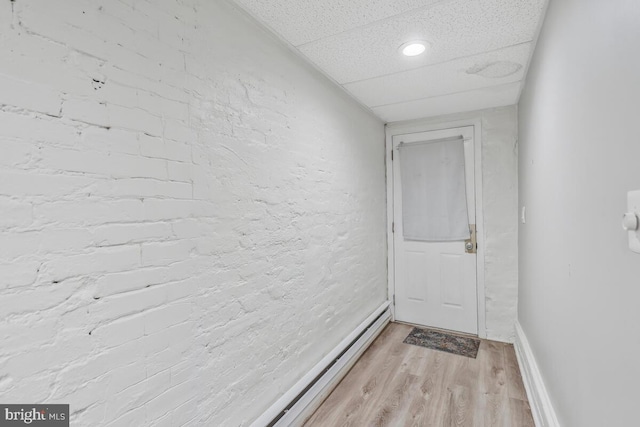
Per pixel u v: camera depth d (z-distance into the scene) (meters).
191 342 1.21
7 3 0.75
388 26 1.60
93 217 0.91
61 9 0.85
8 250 0.75
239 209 1.45
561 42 1.25
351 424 1.78
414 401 1.98
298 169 1.90
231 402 1.39
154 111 1.09
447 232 3.10
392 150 3.37
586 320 1.02
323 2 1.41
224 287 1.37
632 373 0.71
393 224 3.38
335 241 2.33
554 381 1.45
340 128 2.43
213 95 1.33
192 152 1.23
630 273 0.72
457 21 1.57
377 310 3.04
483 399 1.99
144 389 1.04
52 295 0.82
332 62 1.99
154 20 1.09
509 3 1.43
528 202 2.17
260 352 1.57
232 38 1.43
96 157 0.92
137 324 1.02
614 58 0.78
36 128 0.80
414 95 2.57
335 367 2.18
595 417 0.94
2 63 0.74
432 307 3.21
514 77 2.23
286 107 1.80
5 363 0.74
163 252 1.11
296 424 1.73
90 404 0.90
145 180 1.05
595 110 0.92
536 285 1.88
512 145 2.84
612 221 0.81
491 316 2.93
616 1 0.76
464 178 3.03
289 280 1.80
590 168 0.97
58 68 0.84
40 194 0.80
